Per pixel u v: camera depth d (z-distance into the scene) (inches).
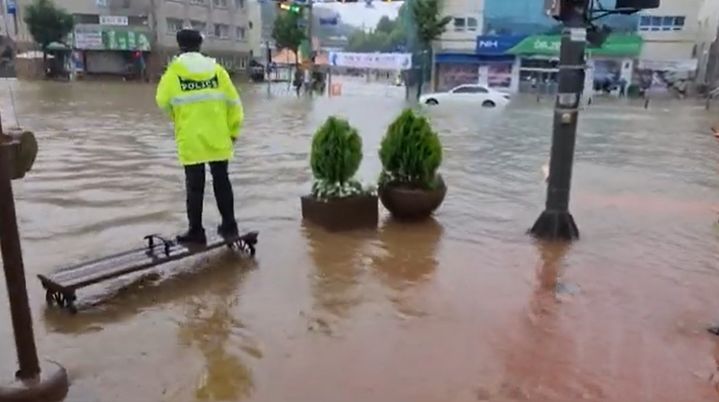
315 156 243.0
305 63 1558.8
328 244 223.5
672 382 130.9
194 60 187.9
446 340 148.5
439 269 200.2
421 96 1253.1
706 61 1775.3
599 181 386.3
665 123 846.5
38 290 174.9
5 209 111.7
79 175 354.3
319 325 155.2
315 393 123.6
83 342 143.5
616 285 190.1
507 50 1672.0
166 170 373.7
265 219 257.9
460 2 1702.8
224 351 140.6
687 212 299.7
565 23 216.7
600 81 1713.8
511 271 200.4
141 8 2021.4
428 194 249.8
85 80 1921.8
